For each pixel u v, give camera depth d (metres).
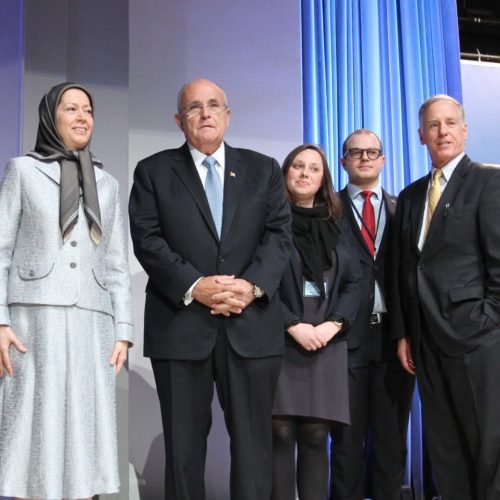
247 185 2.34
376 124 3.56
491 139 4.03
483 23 4.27
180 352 2.18
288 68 3.36
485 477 2.45
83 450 1.92
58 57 3.02
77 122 2.14
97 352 2.03
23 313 1.97
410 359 2.72
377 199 3.03
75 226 2.04
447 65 3.78
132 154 3.11
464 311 2.50
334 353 2.54
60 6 3.04
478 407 2.46
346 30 3.60
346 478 2.75
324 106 3.49
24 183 2.03
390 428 2.83
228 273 2.23
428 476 3.41
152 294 2.29
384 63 3.66
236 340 2.19
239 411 2.19
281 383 2.49
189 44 3.26
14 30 3.02
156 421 3.01
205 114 2.33
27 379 1.93
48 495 1.84
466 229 2.56
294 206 2.71
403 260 2.74
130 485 2.94
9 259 2.01
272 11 3.38
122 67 3.10
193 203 2.27
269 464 2.21
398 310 2.74
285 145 3.31
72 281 1.99
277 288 2.29
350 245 2.75
